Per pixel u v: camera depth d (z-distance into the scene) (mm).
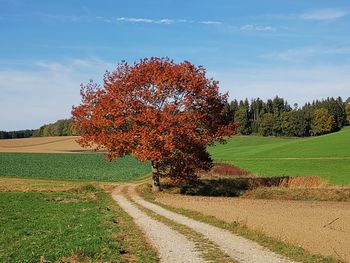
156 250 19375
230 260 17422
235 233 23906
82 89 50875
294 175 65938
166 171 55406
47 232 24094
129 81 48125
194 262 17109
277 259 17641
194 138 46469
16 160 111188
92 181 67500
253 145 162000
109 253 17766
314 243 20781
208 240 21859
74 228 24984
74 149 156250
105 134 48156
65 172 81438
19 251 18453
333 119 189250
